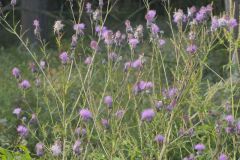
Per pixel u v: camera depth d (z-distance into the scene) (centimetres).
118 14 3225
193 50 611
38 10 2805
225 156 632
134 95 641
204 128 703
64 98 668
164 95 646
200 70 620
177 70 635
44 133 718
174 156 888
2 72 2017
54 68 1927
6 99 1388
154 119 646
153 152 668
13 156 772
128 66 649
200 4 3000
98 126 635
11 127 1162
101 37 675
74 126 985
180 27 642
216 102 957
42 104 1320
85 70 1522
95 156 711
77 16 2869
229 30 666
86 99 644
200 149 706
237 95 881
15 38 2936
